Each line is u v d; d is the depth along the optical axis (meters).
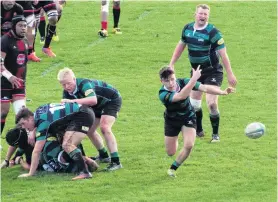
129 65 61.78
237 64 62.12
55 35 66.19
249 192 41.59
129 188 42.09
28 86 57.66
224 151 46.81
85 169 43.09
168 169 44.25
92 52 64.00
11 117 52.38
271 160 45.56
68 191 41.66
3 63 46.97
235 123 51.34
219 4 75.06
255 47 65.56
